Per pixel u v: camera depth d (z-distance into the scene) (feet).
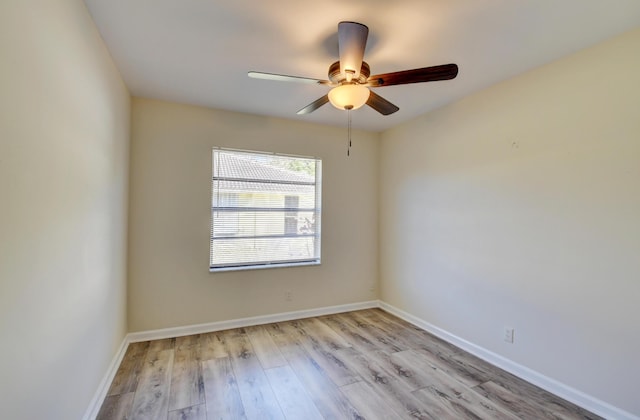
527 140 7.67
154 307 9.73
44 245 3.97
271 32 6.11
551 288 7.15
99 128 6.24
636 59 5.87
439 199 10.37
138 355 8.63
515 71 7.69
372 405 6.59
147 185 9.64
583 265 6.59
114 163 7.51
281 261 11.71
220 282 10.59
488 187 8.66
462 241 9.48
